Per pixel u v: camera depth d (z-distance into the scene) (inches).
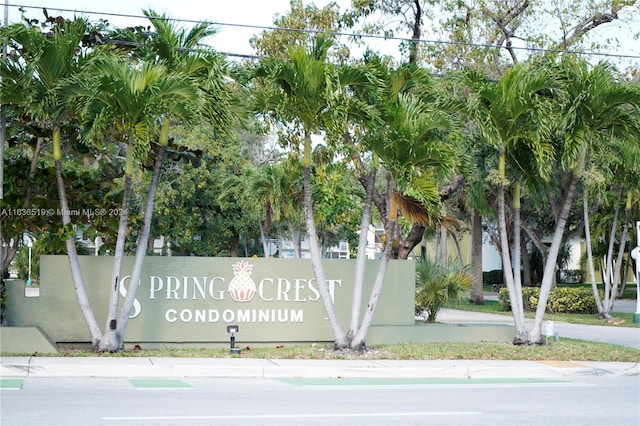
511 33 1133.7
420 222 735.1
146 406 430.6
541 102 691.4
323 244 2012.8
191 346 719.7
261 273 739.4
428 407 448.1
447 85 873.5
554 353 700.7
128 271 706.8
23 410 409.7
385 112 672.4
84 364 573.0
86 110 601.0
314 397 481.4
